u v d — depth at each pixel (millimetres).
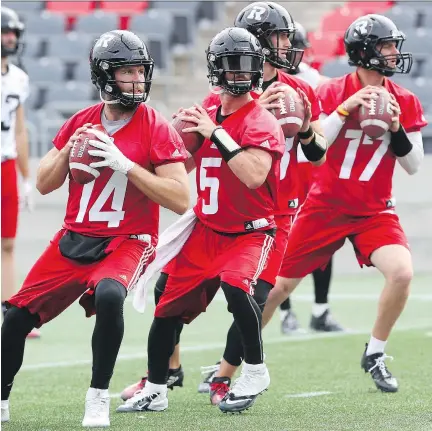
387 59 22969
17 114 31656
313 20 69250
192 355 28703
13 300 18000
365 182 23141
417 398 21547
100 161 17234
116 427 17969
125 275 17516
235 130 18969
